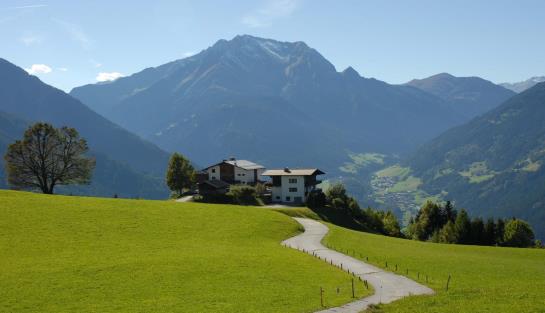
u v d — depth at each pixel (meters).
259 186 151.75
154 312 40.28
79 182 129.12
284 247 70.94
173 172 159.75
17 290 45.09
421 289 49.06
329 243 75.94
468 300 42.69
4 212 76.06
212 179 166.25
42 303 42.09
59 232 68.94
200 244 68.69
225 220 87.38
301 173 149.62
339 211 136.62
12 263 54.00
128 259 57.59
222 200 143.50
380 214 166.25
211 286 48.09
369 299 44.72
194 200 144.38
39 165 121.31
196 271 53.34
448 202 162.50
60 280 48.44
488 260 71.25
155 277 50.62
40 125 120.50
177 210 92.31
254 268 55.50
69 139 125.19
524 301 41.91
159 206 94.88
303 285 49.38
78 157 126.38
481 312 38.47
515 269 63.72
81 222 75.31
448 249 86.25
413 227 162.88
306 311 40.84
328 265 59.34
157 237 71.44
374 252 70.12
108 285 47.53
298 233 86.75
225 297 44.59
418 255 71.00
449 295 45.00
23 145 118.25
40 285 46.72
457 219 138.50
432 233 159.00
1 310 40.28
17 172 118.88
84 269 52.41
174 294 45.38
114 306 41.66
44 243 63.19
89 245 64.00
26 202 84.94
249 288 47.69
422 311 39.00
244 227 83.00
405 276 54.94
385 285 50.56
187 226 80.12
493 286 51.19
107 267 53.59
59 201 89.00
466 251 85.12
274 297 44.84
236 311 40.59
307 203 137.12
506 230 135.00
